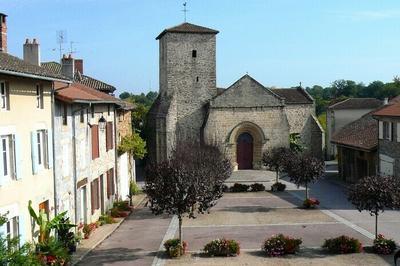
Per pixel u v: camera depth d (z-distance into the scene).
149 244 21.56
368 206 19.64
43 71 18.12
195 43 50.03
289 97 55.38
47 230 17.55
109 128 29.70
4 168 15.69
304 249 19.98
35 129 17.70
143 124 55.69
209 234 23.27
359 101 63.41
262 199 33.53
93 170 25.58
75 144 22.30
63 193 20.67
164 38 50.88
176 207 19.59
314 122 54.53
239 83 47.81
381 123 34.38
